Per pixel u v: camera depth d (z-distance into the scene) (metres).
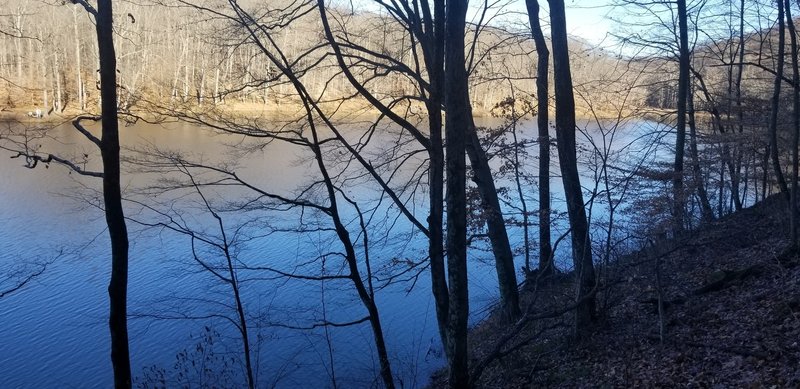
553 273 13.68
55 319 13.25
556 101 10.45
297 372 11.29
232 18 9.84
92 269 15.75
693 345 8.91
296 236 16.98
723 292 11.07
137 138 22.42
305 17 12.22
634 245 13.57
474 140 12.45
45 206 20.39
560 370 9.84
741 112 17.80
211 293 13.91
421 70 14.77
